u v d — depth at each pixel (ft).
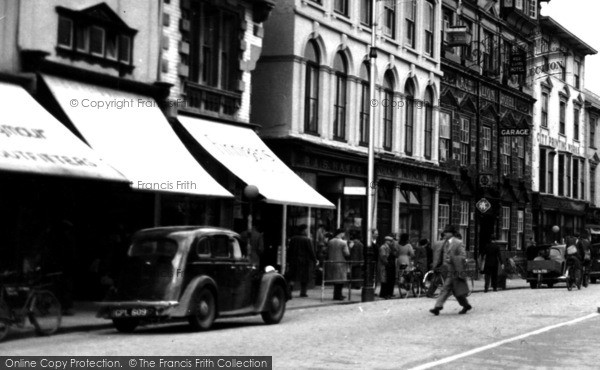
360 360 41.60
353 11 109.70
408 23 124.67
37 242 58.49
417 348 46.91
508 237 159.33
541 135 177.58
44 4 65.57
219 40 86.33
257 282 59.62
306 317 66.69
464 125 142.10
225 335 52.54
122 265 54.13
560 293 104.94
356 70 110.42
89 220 70.23
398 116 121.29
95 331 54.70
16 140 55.42
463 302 71.10
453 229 71.36
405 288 93.25
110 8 71.15
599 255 136.26
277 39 98.27
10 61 63.10
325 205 87.20
